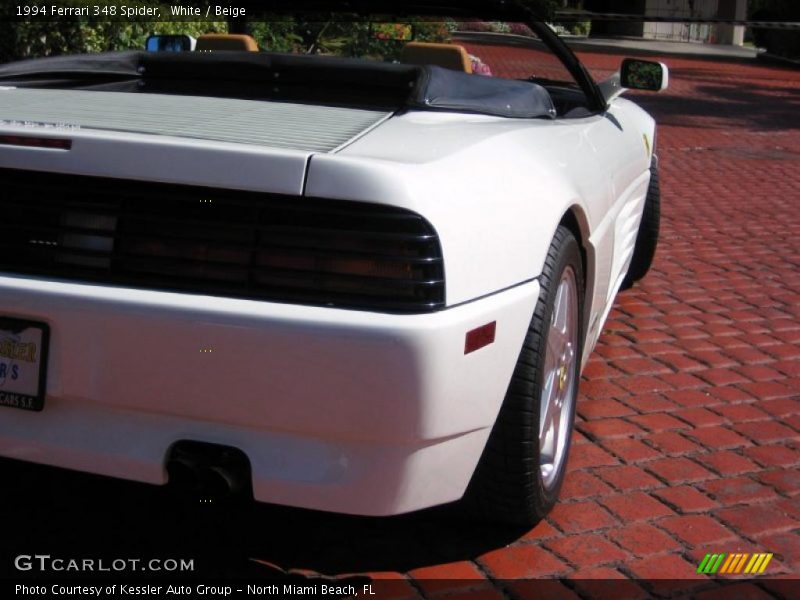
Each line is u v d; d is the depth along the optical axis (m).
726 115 14.95
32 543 2.80
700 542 2.97
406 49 3.68
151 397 2.34
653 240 5.47
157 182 2.31
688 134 12.71
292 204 2.26
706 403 4.07
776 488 3.35
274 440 2.33
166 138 2.35
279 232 2.26
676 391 4.19
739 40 34.53
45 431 2.45
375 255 2.22
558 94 4.18
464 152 2.55
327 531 2.93
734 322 5.18
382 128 2.70
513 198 2.57
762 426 3.87
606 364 4.46
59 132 2.38
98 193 2.35
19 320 2.39
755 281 5.98
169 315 2.26
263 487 2.33
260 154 2.26
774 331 5.07
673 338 4.87
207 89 3.36
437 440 2.34
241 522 2.96
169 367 2.30
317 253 2.24
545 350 2.66
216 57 3.28
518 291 2.52
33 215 2.39
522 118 3.25
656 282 5.85
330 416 2.26
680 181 9.40
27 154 2.38
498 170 2.60
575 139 3.36
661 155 10.93
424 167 2.34
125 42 7.76
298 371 2.23
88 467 2.44
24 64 3.54
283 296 2.24
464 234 2.33
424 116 2.94
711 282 5.91
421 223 2.23
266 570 2.72
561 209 2.76
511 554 2.85
